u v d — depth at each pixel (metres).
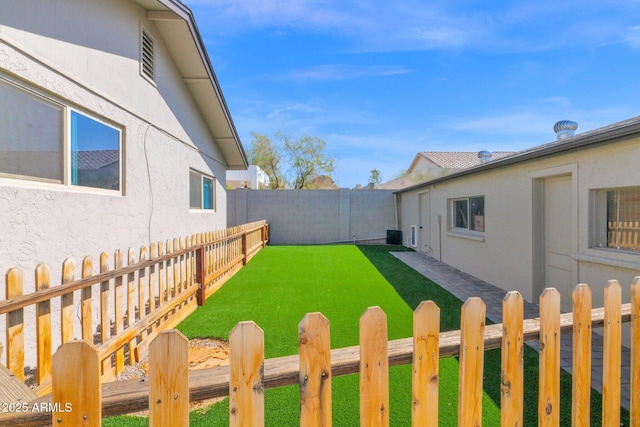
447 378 2.76
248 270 7.50
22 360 1.94
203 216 7.53
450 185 8.29
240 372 1.14
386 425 1.30
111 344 2.67
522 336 1.50
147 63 4.97
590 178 3.97
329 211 13.24
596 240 4.00
